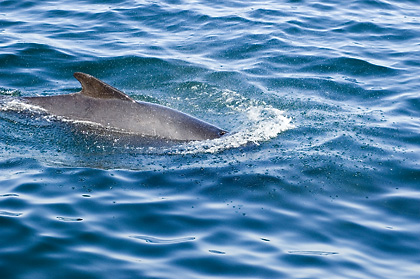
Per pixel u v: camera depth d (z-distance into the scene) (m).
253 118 37.16
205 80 43.03
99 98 34.44
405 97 40.31
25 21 52.22
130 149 32.09
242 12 56.47
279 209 26.72
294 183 29.03
